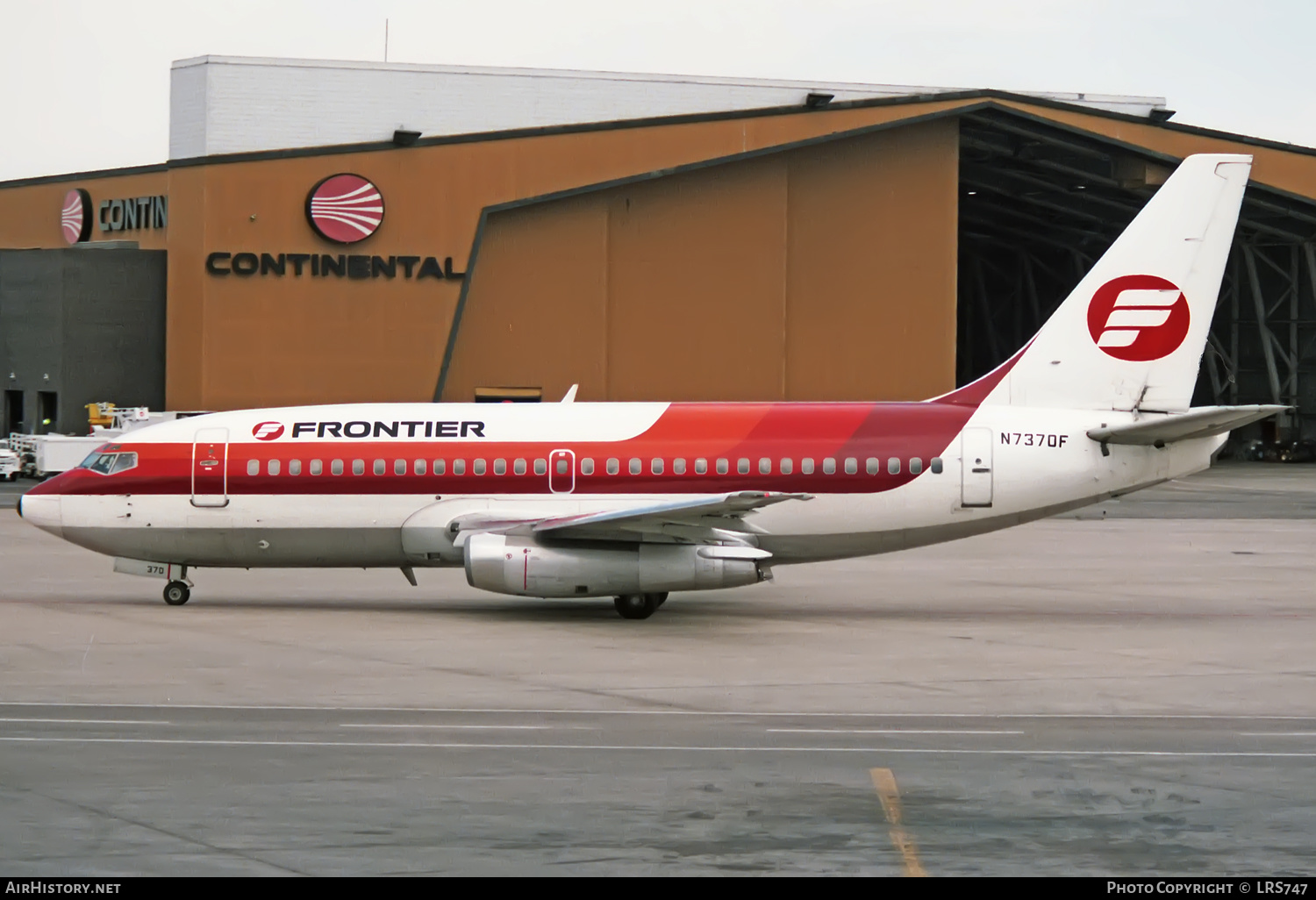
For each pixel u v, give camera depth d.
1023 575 120.44
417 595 104.12
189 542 96.69
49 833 44.84
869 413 96.50
